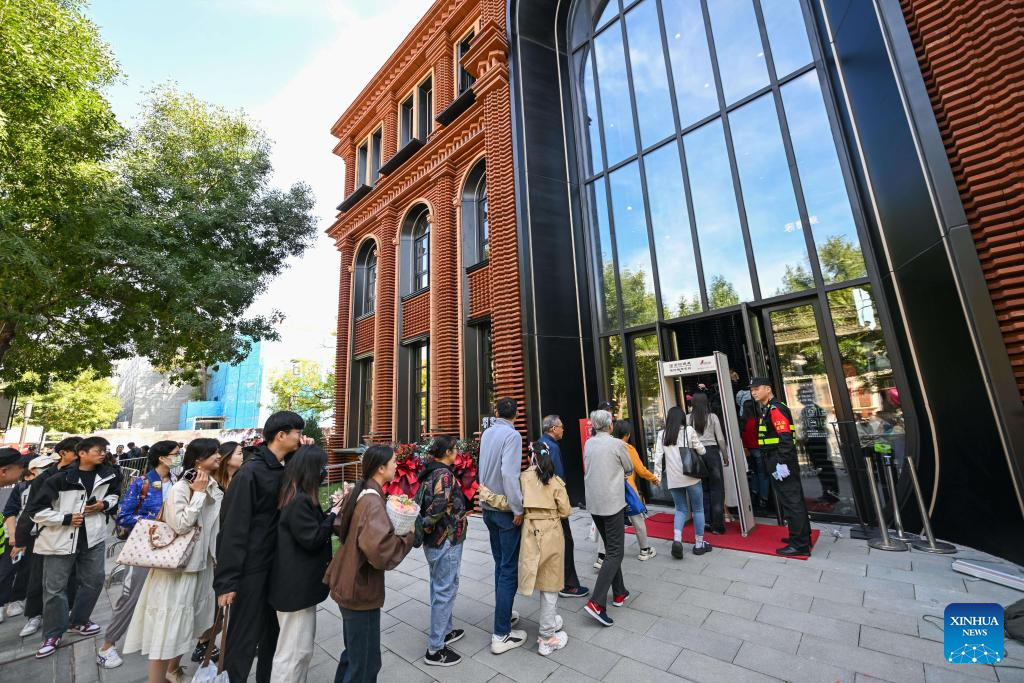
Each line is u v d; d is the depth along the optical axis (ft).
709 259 22.68
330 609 13.74
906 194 15.38
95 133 30.42
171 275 33.14
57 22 24.79
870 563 13.56
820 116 19.84
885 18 15.31
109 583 17.88
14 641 12.94
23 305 29.35
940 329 14.44
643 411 24.88
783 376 19.99
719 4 23.62
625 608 11.94
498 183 28.63
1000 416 12.17
